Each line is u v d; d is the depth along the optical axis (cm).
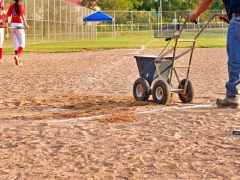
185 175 617
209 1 1023
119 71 1917
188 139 793
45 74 1828
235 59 1012
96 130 866
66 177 615
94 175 621
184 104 1137
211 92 1344
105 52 3266
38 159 693
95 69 2006
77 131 861
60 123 934
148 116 989
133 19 7994
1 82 1600
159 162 671
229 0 1002
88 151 728
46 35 4975
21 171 641
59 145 764
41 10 4756
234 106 1054
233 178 601
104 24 7950
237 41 1000
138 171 634
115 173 628
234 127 875
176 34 1113
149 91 1170
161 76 1155
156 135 823
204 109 1062
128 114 1000
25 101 1211
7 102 1199
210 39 5803
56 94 1330
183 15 7625
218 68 2033
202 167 647
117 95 1301
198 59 2534
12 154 719
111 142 780
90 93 1348
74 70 1973
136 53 3044
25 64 2292
